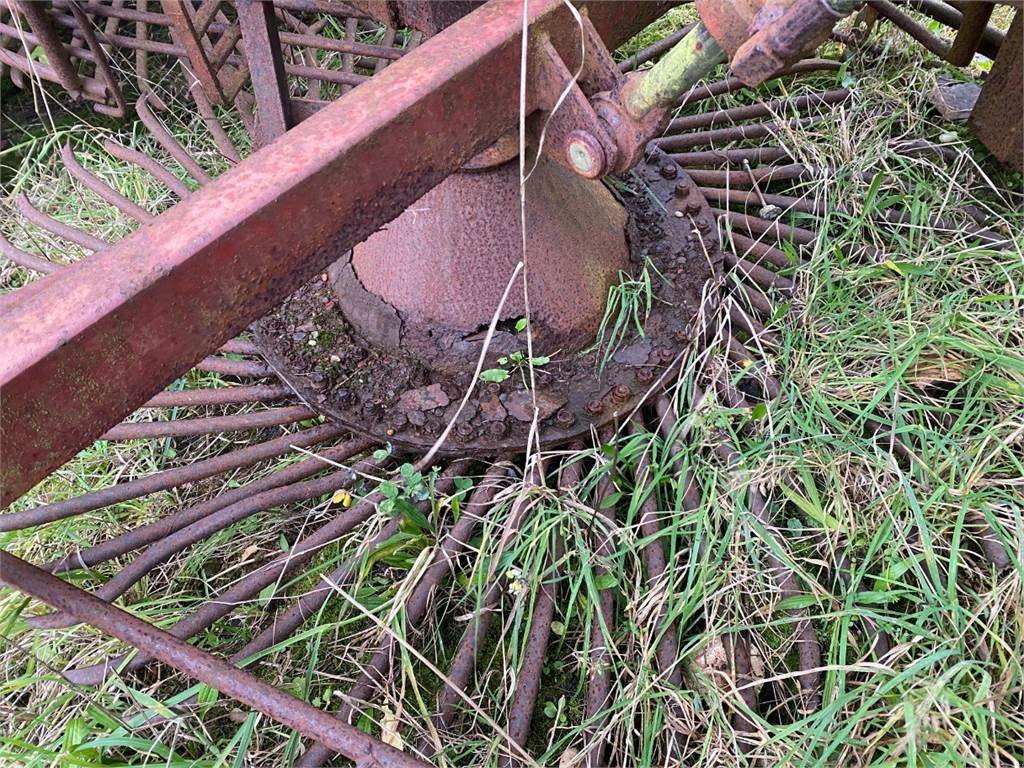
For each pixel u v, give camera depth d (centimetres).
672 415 196
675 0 166
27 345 96
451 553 178
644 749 154
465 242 195
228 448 217
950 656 158
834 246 222
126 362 105
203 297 109
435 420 191
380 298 203
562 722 165
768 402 194
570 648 174
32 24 271
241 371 208
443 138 128
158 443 216
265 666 174
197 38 239
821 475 190
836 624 165
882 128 262
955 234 229
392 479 190
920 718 143
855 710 157
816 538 182
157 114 307
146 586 190
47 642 180
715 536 175
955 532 166
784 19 109
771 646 169
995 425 187
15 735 167
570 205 206
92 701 157
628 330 205
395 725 158
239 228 107
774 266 231
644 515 183
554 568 172
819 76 289
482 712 150
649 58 281
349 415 192
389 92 120
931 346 203
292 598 184
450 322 198
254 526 196
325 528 184
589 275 205
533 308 198
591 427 190
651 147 243
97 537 199
